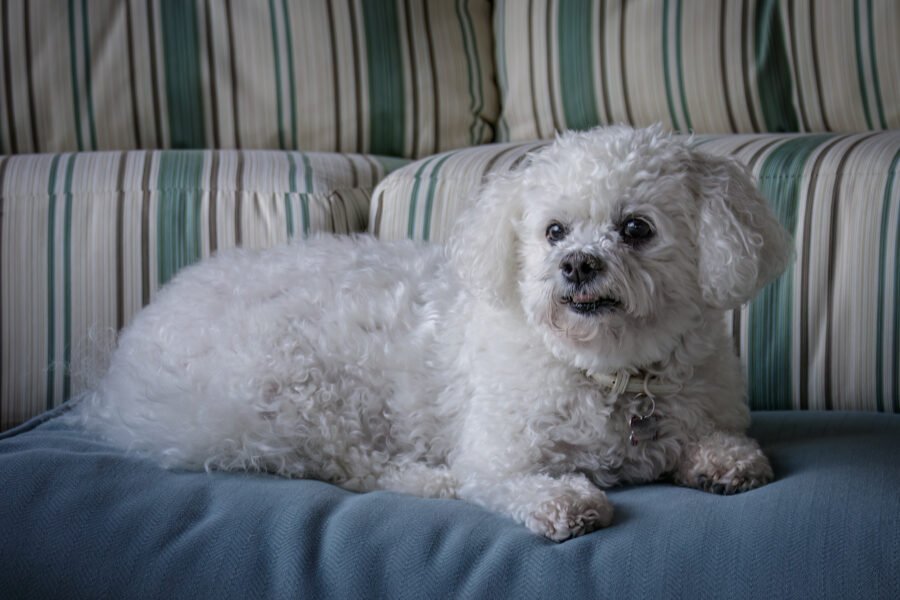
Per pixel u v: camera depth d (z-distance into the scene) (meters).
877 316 1.90
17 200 2.26
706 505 1.33
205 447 1.61
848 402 1.94
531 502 1.36
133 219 2.25
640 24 2.40
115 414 1.71
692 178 1.50
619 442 1.54
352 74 2.55
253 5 2.53
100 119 2.51
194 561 1.32
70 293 2.25
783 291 1.97
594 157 1.47
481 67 2.69
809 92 2.31
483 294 1.57
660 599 1.19
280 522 1.35
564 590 1.21
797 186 1.97
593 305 1.43
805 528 1.24
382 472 1.66
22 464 1.49
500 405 1.54
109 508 1.41
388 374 1.71
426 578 1.25
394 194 2.25
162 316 1.79
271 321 1.71
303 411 1.67
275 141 2.57
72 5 2.50
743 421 1.65
